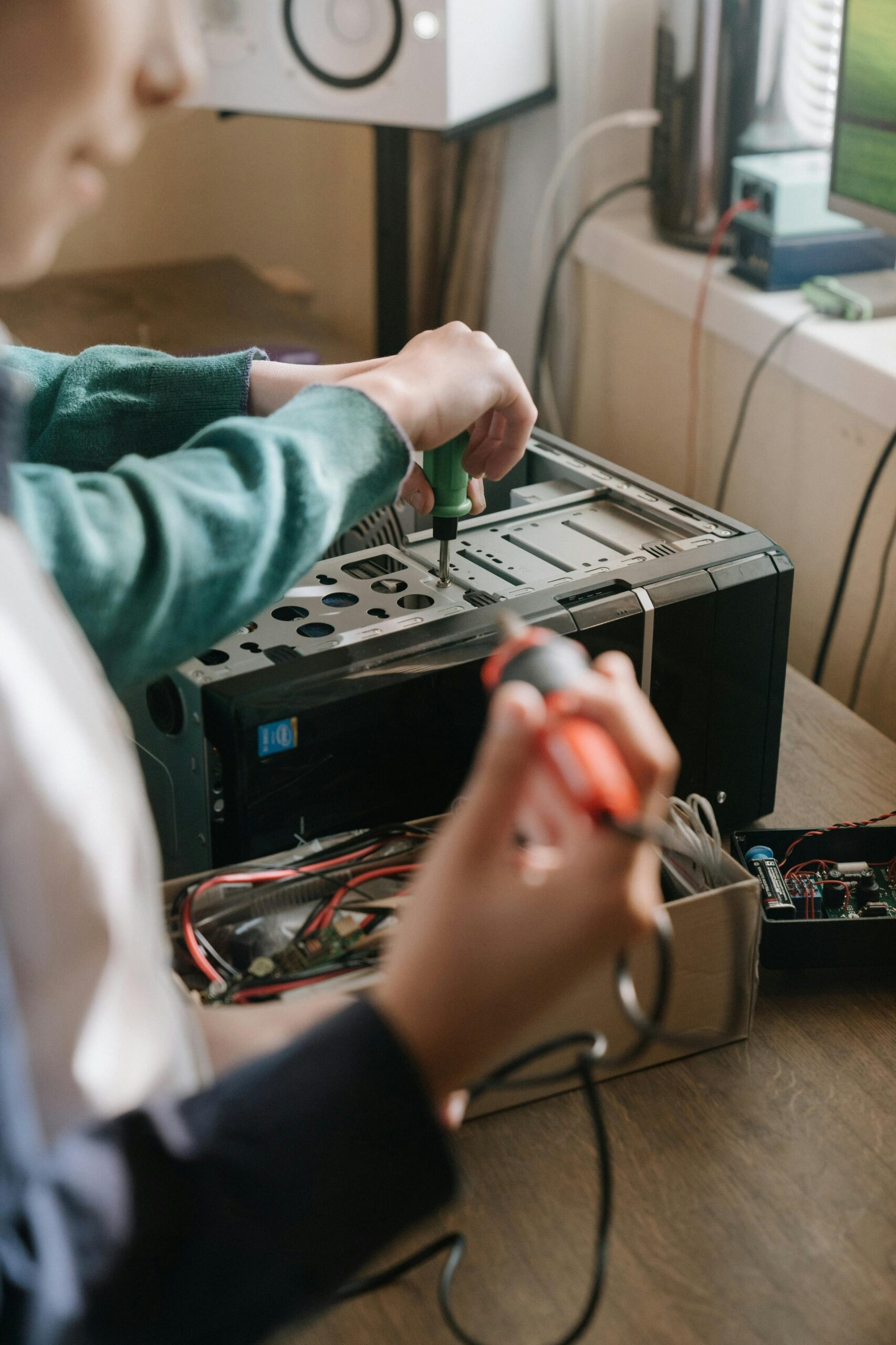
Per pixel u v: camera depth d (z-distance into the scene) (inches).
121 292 73.4
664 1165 25.8
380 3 52.4
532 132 67.5
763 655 35.9
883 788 38.5
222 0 53.1
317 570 34.9
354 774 30.9
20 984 12.5
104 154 13.3
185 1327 11.9
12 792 12.0
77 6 11.8
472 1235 24.2
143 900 14.6
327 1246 12.5
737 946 27.9
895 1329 22.4
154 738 31.9
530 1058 17.8
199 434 21.0
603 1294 23.0
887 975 31.3
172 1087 14.9
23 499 16.4
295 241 85.4
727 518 37.5
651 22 63.8
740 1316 22.6
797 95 57.9
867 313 52.7
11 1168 11.2
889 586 51.3
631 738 13.4
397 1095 12.7
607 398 69.2
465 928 13.2
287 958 27.1
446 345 25.6
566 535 37.2
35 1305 10.9
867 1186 25.5
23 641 12.5
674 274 59.5
